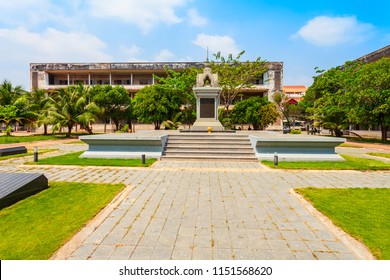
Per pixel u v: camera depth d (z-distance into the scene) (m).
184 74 31.88
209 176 8.82
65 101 27.95
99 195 6.42
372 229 4.51
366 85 23.47
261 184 7.80
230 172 9.48
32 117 28.77
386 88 22.44
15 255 3.71
